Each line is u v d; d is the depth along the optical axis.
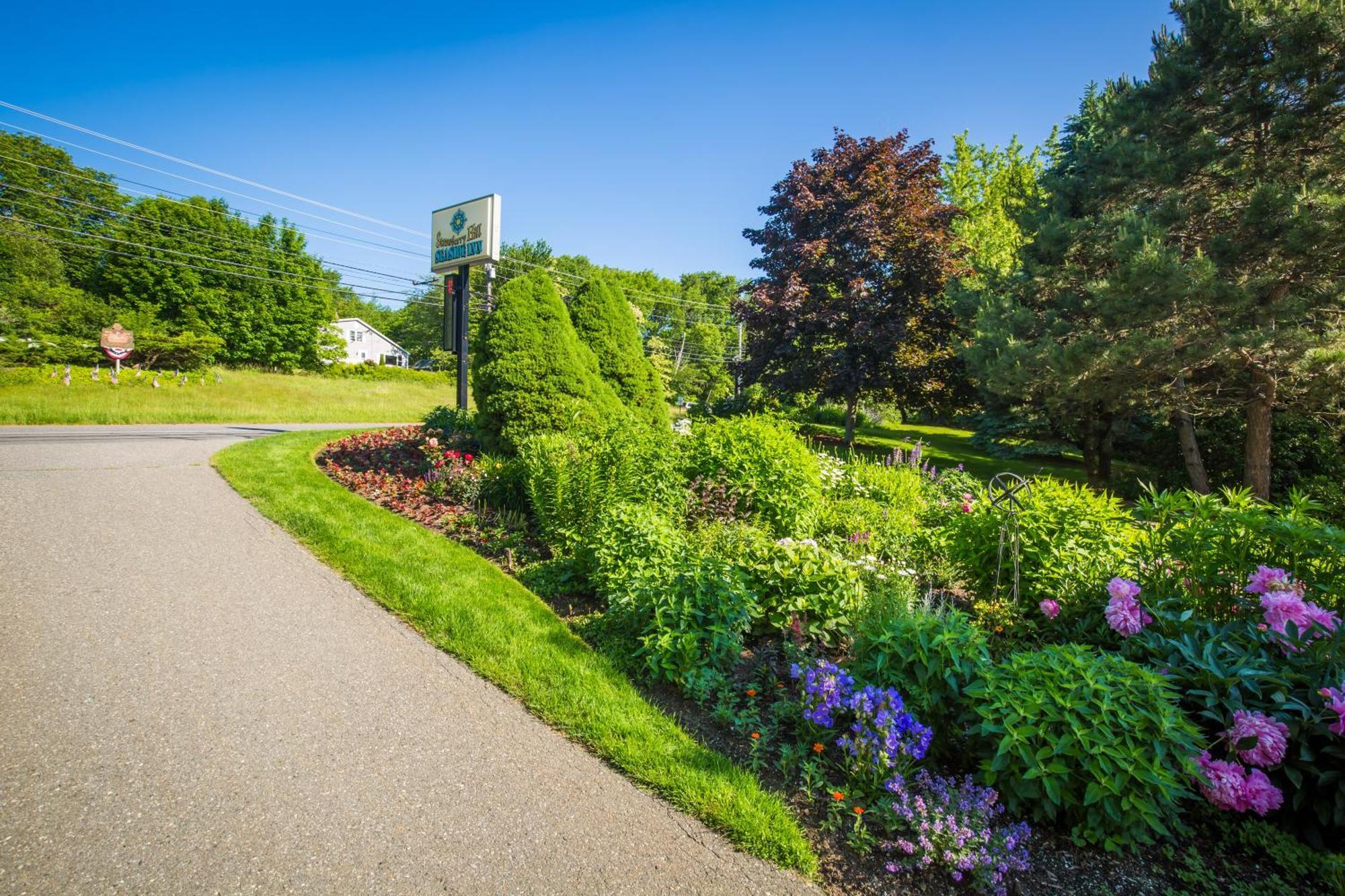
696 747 2.81
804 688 3.06
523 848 2.20
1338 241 8.95
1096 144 12.95
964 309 13.96
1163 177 10.54
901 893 2.12
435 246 11.25
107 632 3.48
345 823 2.25
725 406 22.25
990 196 27.36
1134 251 9.77
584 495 5.46
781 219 20.14
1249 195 10.11
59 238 34.66
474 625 3.89
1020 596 4.22
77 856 1.98
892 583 4.39
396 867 2.06
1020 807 2.45
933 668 2.76
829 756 2.84
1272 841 2.35
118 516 5.58
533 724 2.98
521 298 8.02
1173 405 11.21
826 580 3.97
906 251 17.78
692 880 2.11
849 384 17.55
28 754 2.44
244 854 2.06
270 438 10.78
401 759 2.64
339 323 55.31
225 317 38.38
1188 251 11.23
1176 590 3.46
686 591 3.64
